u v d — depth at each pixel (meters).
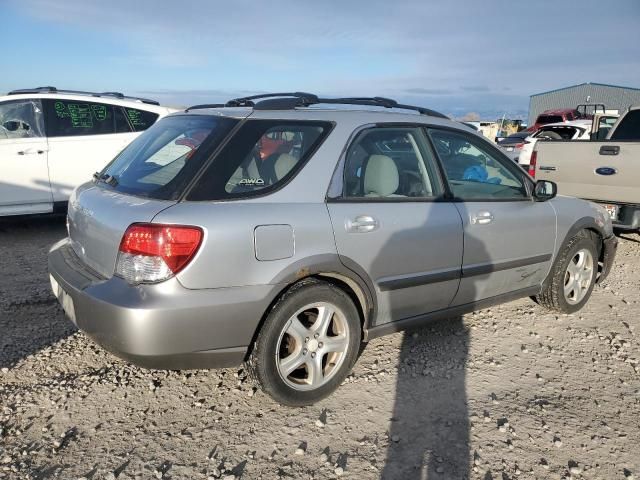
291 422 3.03
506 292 4.20
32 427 2.91
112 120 7.66
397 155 3.52
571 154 6.68
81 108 7.49
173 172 2.97
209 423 3.00
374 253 3.23
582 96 44.41
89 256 3.06
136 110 7.82
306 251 2.96
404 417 3.11
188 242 2.64
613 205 6.31
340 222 3.08
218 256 2.70
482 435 2.96
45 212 7.34
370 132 3.40
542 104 47.34
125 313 2.61
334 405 3.21
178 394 3.27
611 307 4.93
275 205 2.93
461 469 2.70
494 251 3.91
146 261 2.64
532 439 2.94
